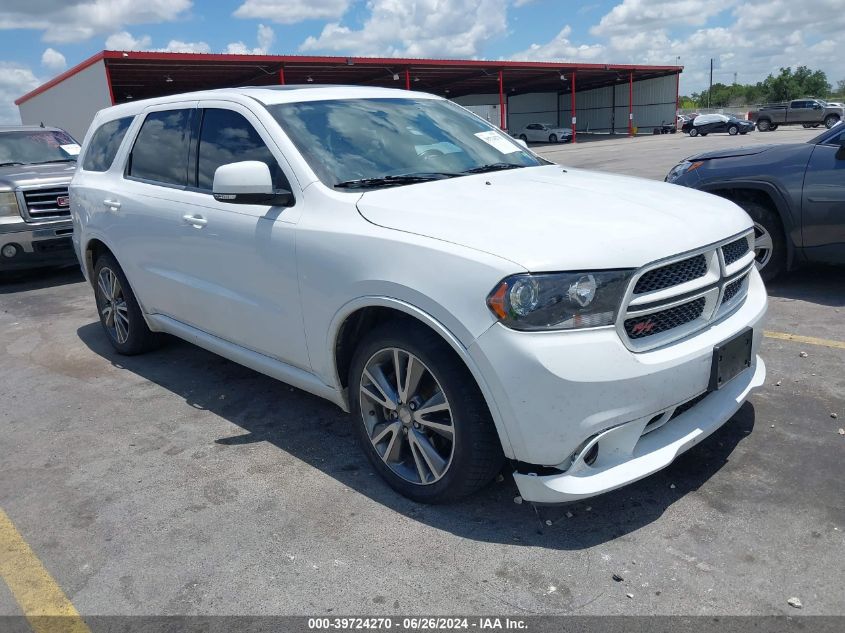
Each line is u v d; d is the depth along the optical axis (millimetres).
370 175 3445
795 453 3312
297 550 2818
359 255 2969
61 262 8578
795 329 5008
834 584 2451
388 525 2953
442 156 3785
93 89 27750
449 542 2811
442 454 3002
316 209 3260
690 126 44219
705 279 2871
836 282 6133
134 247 4582
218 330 4055
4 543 2998
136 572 2746
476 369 2604
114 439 3945
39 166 8984
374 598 2520
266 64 31844
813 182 5414
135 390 4672
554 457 2596
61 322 6594
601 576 2564
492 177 3551
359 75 38719
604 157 26469
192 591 2619
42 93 32719
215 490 3316
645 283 2672
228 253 3713
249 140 3734
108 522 3105
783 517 2836
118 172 4855
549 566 2633
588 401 2521
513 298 2492
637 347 2650
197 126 4137
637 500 3020
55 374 5105
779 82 87000
